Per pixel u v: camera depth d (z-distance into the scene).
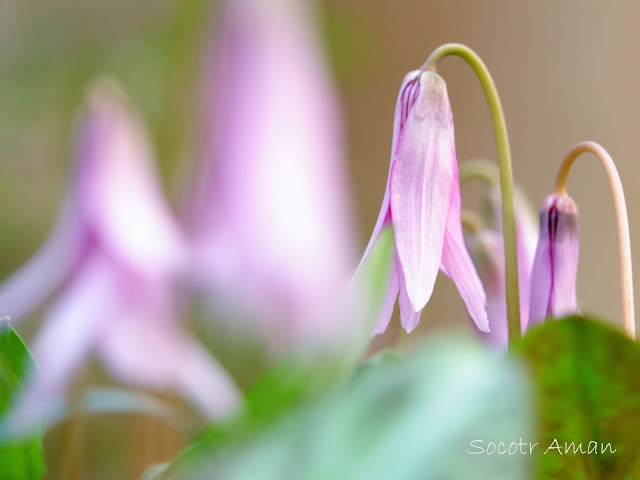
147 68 0.75
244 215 0.53
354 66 1.00
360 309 0.27
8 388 0.31
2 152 0.78
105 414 0.43
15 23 0.79
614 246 1.06
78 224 0.46
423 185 0.32
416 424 0.24
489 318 0.35
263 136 0.53
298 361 0.26
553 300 0.33
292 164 0.54
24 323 0.51
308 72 0.55
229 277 0.51
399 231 0.32
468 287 0.32
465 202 0.99
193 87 0.70
